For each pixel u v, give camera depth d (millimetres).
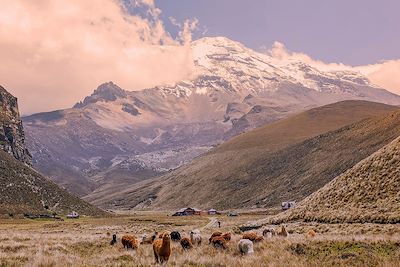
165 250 23953
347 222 48062
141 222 127375
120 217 174250
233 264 23781
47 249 31406
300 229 49625
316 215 54719
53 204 165625
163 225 110125
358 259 24344
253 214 168125
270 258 25609
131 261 25156
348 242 27625
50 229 92062
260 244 30547
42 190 168375
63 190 185500
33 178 171250
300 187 195500
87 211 175125
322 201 58250
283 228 41625
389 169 54094
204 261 24328
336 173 185875
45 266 22828
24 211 143250
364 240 28000
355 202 52188
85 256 29703
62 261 23781
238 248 29047
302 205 63094
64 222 126812
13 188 153875
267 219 68688
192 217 162750
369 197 51531
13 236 42594
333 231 44688
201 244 34062
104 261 24812
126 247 34062
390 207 46469
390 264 22297
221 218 143875
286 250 27781
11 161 171625
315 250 27141
